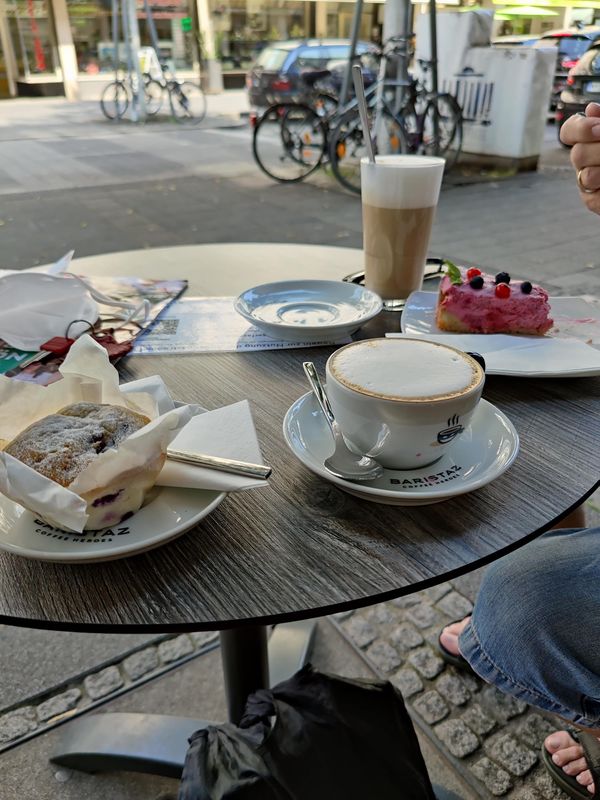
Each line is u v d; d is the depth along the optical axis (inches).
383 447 23.5
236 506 23.9
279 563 21.1
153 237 166.2
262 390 32.2
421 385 22.9
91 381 24.4
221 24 522.6
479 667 35.5
